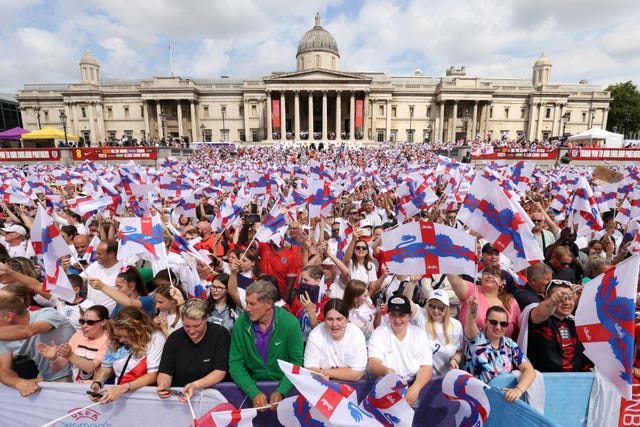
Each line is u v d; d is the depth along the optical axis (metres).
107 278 6.25
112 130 85.12
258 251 7.12
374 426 3.38
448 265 4.53
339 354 4.07
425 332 4.38
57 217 10.02
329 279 6.16
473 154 36.22
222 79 97.88
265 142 75.75
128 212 11.77
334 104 84.69
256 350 4.08
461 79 79.31
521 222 4.92
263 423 4.01
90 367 4.18
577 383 3.93
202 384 3.89
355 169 21.98
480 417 3.66
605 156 34.00
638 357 4.04
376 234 8.60
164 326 4.42
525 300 4.98
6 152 34.06
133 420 3.95
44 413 3.98
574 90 92.88
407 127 84.69
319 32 91.69
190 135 84.88
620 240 9.68
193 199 11.01
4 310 3.93
